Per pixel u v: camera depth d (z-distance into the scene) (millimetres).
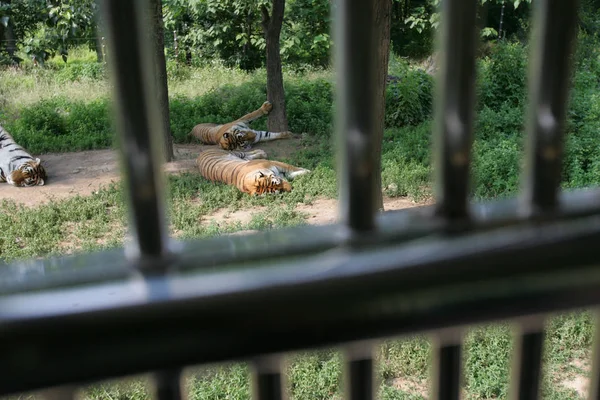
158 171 650
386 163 10445
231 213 8914
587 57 14688
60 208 8875
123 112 637
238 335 615
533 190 774
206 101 16406
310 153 12117
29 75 18609
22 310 554
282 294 613
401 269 649
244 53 23516
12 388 565
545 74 770
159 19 11336
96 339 575
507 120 11617
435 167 759
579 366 4695
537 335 773
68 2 9320
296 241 679
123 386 4227
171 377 622
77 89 17781
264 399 673
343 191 709
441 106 743
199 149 13164
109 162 11828
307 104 15484
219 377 4492
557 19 757
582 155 9297
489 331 4875
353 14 672
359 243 688
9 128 14336
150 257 639
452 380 757
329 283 626
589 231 708
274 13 13594
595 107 10578
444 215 742
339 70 698
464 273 672
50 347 563
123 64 631
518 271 692
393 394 4344
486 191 8672
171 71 21312
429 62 19188
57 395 593
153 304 580
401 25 23781
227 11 22469
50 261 640
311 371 4602
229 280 608
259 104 16109
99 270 623
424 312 672
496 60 14820
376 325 661
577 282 721
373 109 695
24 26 9398
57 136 14156
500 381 4414
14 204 9180
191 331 599
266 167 9906
